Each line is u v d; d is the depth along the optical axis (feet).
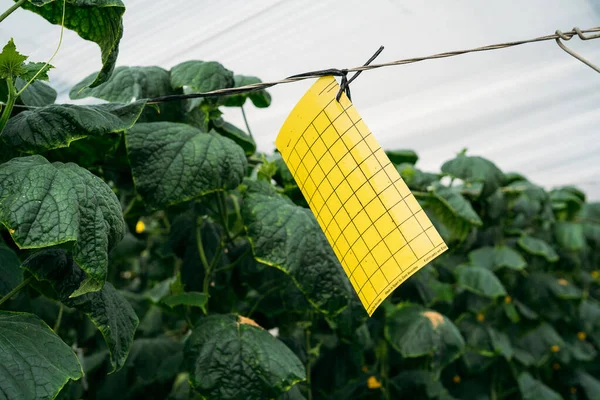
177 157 4.49
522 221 10.61
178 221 6.66
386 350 8.30
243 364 4.64
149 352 7.18
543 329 11.09
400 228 3.07
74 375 3.18
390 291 3.07
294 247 4.72
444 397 9.41
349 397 8.20
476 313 9.41
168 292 6.19
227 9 6.14
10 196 3.08
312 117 3.38
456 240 8.26
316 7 6.59
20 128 3.67
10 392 2.86
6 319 3.37
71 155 4.79
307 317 6.94
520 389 10.57
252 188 5.23
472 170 7.80
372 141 3.20
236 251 6.36
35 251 4.29
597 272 14.19
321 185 3.37
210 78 5.24
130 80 5.16
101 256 3.17
